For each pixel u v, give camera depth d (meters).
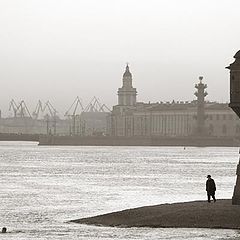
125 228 129.00
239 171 144.12
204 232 121.94
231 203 146.12
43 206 181.38
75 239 116.69
